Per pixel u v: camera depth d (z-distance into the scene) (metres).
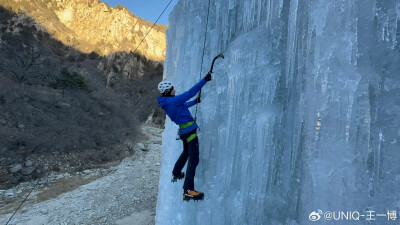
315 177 1.78
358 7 1.70
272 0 2.52
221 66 3.29
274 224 2.21
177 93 4.60
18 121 15.52
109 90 39.59
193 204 3.36
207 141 3.23
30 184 12.02
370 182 1.57
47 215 8.73
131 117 26.94
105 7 75.12
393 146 1.50
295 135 2.09
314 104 1.87
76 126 18.03
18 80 22.62
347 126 1.68
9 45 35.28
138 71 59.06
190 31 4.20
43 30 55.12
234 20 3.28
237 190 2.69
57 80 25.25
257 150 2.39
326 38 1.82
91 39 64.56
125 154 17.91
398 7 1.56
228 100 2.99
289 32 2.25
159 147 21.14
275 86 2.38
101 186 11.83
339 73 1.74
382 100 1.58
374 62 1.63
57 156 14.73
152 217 8.48
